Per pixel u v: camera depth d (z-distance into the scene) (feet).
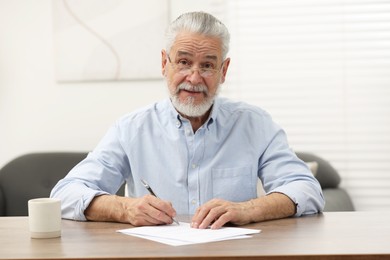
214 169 5.96
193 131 6.09
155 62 10.76
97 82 10.92
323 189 10.09
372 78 10.63
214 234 4.05
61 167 10.19
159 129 6.12
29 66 11.00
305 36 10.71
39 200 4.20
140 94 10.85
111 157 6.02
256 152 6.00
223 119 6.15
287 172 5.67
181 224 4.56
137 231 4.24
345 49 10.65
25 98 11.02
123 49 10.80
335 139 10.74
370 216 4.85
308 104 10.75
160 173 6.01
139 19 10.75
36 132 11.03
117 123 6.30
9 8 10.97
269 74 10.80
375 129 10.67
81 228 4.50
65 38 10.87
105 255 3.44
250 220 4.52
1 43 11.02
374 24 10.59
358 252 3.40
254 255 3.36
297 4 10.70
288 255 3.35
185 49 5.51
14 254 3.54
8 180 10.14
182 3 10.72
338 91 10.69
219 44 5.58
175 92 5.68
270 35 10.77
